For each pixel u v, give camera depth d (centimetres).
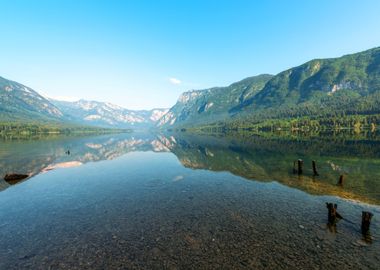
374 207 2564
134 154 8169
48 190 3450
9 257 1692
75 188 3556
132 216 2422
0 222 2305
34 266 1580
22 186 3691
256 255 1666
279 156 6397
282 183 3631
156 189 3447
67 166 5600
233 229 2086
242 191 3256
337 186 3384
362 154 6269
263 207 2616
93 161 6438
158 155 7744
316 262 1576
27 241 1920
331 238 1900
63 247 1820
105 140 17175
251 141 12325
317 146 8512
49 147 10456
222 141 13338
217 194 3141
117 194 3216
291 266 1534
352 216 2333
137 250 1756
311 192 3139
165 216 2409
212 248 1769
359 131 17975
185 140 16062
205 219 2314
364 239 1878
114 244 1853
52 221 2316
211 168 5075
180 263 1583
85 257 1675
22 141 14288
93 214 2492
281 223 2191
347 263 1564
